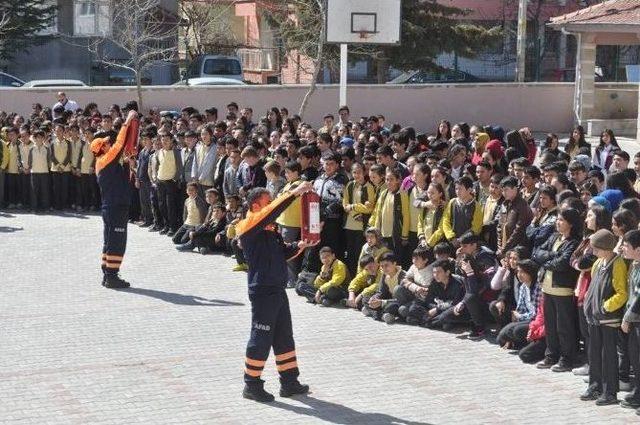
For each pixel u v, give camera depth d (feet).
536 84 120.88
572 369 36.99
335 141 65.26
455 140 58.18
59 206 73.97
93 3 131.95
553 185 41.93
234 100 110.63
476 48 130.72
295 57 143.33
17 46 133.59
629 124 114.21
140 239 63.46
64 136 73.36
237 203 57.52
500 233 42.24
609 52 170.40
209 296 48.83
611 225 34.73
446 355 39.04
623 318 32.55
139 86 105.29
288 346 34.55
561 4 171.63
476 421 32.12
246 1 142.20
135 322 44.04
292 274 50.47
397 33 82.43
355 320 44.16
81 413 32.89
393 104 116.47
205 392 34.96
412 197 46.75
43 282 51.62
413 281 43.60
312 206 34.76
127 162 50.52
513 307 40.45
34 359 38.65
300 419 32.42
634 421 31.99
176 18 141.79
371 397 34.45
